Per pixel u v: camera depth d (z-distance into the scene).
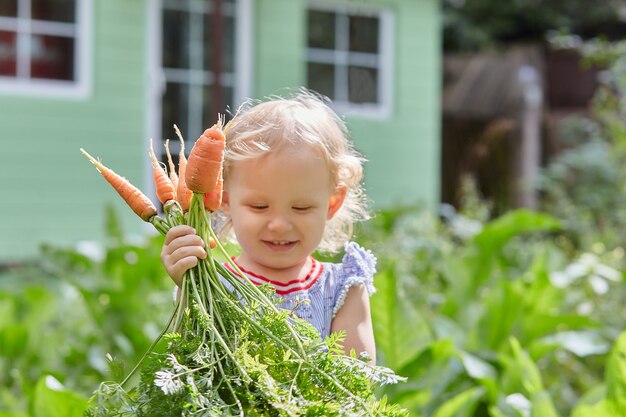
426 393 3.66
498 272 6.14
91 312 5.23
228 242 3.09
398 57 10.89
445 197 14.62
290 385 2.06
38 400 3.31
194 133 9.70
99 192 9.12
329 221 3.01
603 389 3.75
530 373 3.74
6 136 8.68
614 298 6.08
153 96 9.44
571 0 17.62
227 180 2.55
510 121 13.88
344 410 2.01
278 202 2.47
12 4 8.70
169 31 9.52
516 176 13.89
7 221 8.69
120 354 4.84
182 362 2.08
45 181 8.87
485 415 3.85
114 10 9.15
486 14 17.86
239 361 2.04
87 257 6.09
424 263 6.82
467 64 15.07
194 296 2.19
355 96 10.69
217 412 1.92
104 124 9.13
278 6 10.02
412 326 3.84
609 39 17.66
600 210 10.02
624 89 8.36
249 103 2.86
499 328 4.66
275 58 10.01
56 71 8.95
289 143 2.47
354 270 2.74
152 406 2.02
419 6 11.00
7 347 4.93
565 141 12.87
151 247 5.97
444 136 14.63
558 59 14.66
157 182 2.36
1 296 5.48
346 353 2.67
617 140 8.94
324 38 10.47
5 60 8.69
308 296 2.67
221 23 9.04
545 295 4.98
